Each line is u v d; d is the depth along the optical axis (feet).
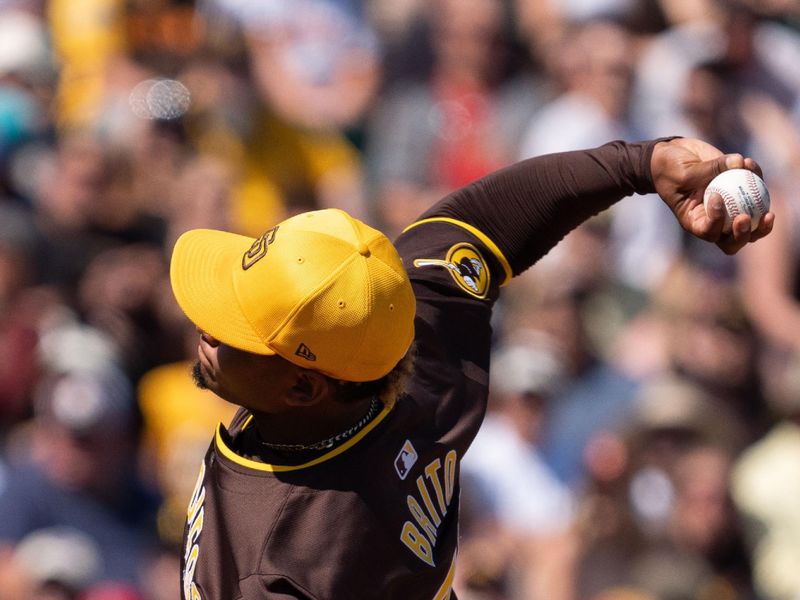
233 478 34.04
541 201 38.78
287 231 33.50
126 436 82.69
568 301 92.53
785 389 89.71
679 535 78.64
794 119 112.37
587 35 114.52
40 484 78.74
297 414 33.86
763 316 98.63
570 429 88.33
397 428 34.65
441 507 35.19
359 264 33.04
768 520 83.20
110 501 80.94
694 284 98.48
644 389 89.45
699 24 116.26
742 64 111.45
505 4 120.57
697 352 90.02
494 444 86.53
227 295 33.63
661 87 113.29
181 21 121.29
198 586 33.24
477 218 39.24
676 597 75.97
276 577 32.32
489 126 116.06
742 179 34.35
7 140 106.22
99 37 120.37
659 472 79.41
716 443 80.53
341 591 32.63
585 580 78.18
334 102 122.31
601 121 112.16
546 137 112.78
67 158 103.09
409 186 113.39
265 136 116.16
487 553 79.66
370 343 32.99
